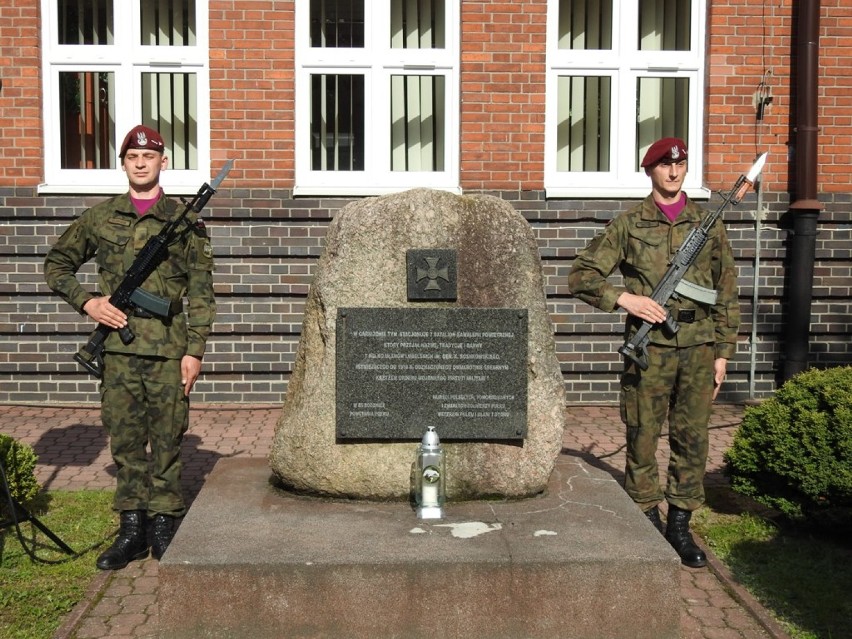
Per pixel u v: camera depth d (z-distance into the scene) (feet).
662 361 15.08
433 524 13.30
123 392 14.84
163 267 14.89
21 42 26.30
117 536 15.58
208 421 25.43
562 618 12.06
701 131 27.71
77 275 26.61
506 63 26.89
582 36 27.94
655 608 12.10
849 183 27.53
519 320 14.24
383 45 27.43
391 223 14.29
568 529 13.10
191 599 11.83
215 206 26.71
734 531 16.93
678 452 15.53
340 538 12.69
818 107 27.17
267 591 11.85
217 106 26.63
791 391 16.96
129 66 27.17
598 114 28.04
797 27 27.02
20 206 26.50
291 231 26.94
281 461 14.47
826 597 14.14
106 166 27.58
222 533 12.87
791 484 16.17
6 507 16.11
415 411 14.23
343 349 14.15
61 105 27.32
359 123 27.61
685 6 28.07
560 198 27.12
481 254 14.37
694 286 14.96
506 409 14.28
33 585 14.28
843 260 27.73
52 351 26.91
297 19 27.07
